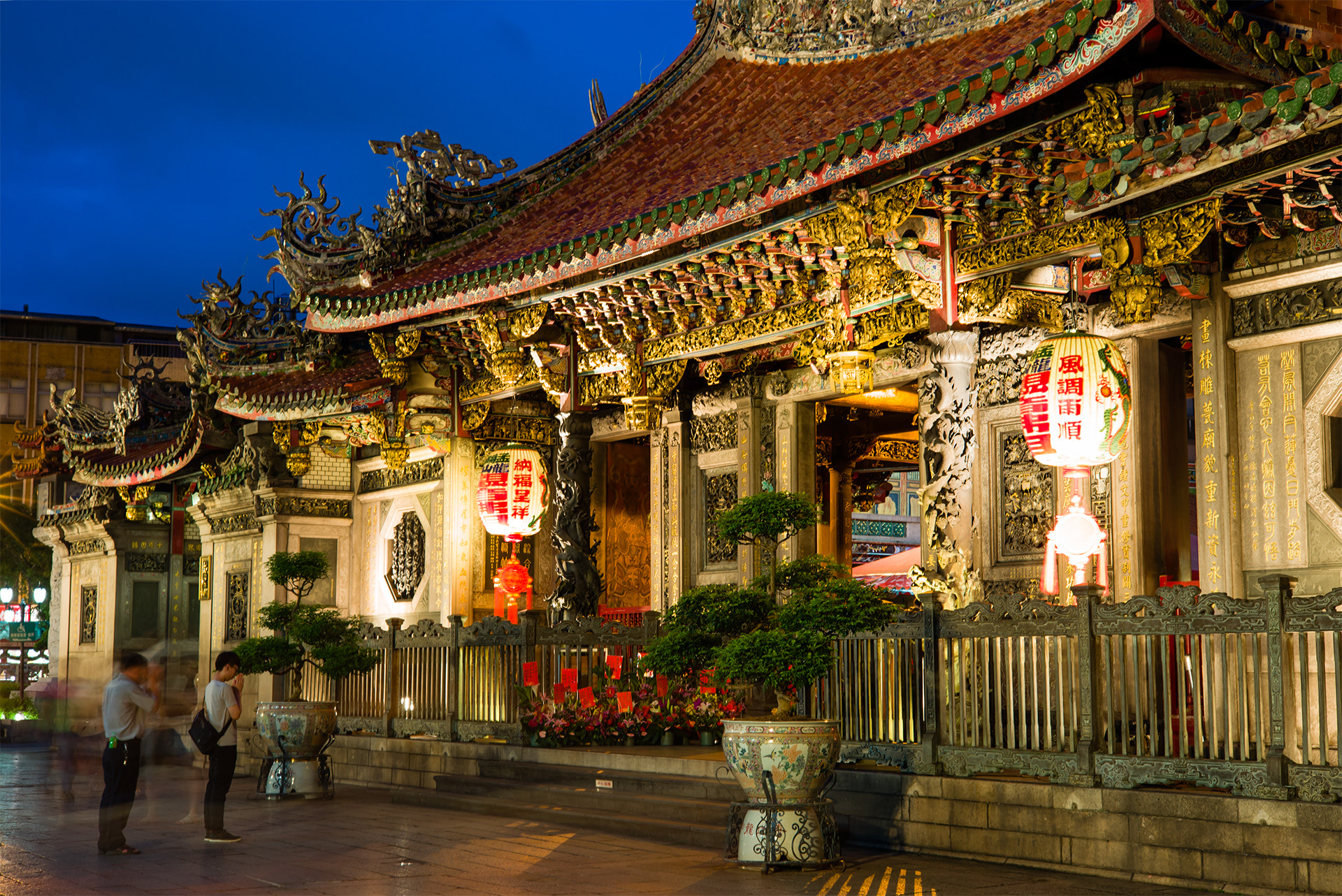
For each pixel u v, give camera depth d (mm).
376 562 25109
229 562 27672
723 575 19984
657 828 12742
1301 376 12555
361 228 20703
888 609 11492
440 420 22109
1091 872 10445
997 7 15250
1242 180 10578
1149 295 11523
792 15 18578
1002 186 12742
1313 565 12344
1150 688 10469
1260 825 9461
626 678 16688
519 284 17172
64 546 35875
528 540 23281
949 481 13891
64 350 65062
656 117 20641
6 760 26219
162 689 12883
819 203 13641
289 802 16797
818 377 18516
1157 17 9859
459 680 17703
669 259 15914
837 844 11164
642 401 18562
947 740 11930
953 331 13906
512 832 13383
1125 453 14297
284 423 24641
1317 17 11352
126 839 13359
